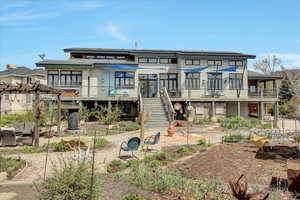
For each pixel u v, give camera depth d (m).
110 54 27.78
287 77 46.00
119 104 24.27
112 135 14.30
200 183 5.32
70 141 10.18
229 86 26.38
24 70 30.16
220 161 7.65
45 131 15.27
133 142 8.59
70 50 26.53
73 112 15.44
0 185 5.60
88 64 23.16
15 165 7.19
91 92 23.58
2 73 28.80
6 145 11.03
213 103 24.12
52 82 23.12
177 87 26.39
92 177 4.24
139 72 25.86
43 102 18.33
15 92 11.78
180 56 25.66
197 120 22.11
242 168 6.83
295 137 12.57
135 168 6.60
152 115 19.16
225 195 4.73
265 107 35.94
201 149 9.99
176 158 8.40
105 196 4.78
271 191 4.94
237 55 26.17
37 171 6.91
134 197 4.41
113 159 8.40
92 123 19.88
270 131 15.81
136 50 27.52
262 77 28.69
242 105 26.75
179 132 15.79
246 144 11.12
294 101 41.94
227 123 19.78
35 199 4.72
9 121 17.70
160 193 5.02
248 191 4.83
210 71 26.19
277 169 6.71
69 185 4.17
